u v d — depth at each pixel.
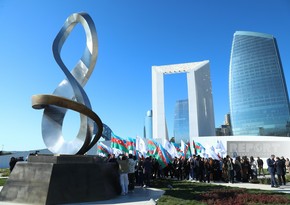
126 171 14.59
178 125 188.62
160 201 11.70
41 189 11.11
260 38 133.88
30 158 12.68
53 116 14.68
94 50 15.80
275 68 127.62
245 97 128.75
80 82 15.65
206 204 10.97
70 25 16.69
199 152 29.67
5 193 11.70
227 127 158.88
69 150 13.77
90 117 13.67
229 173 21.16
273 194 13.68
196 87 60.62
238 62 135.12
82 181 11.95
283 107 121.69
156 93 62.94
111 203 11.41
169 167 26.02
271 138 40.41
